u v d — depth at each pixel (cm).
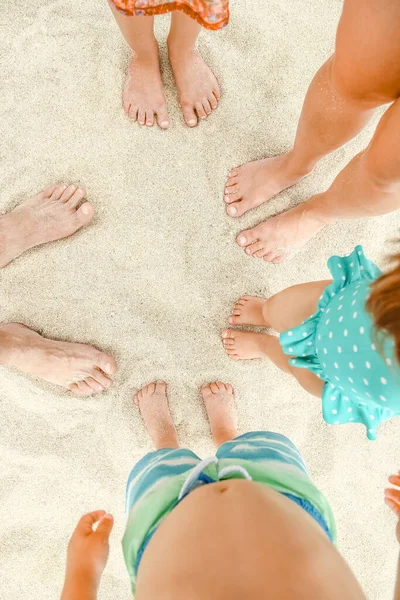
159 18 167
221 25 103
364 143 174
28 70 165
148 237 167
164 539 73
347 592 62
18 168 164
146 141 167
